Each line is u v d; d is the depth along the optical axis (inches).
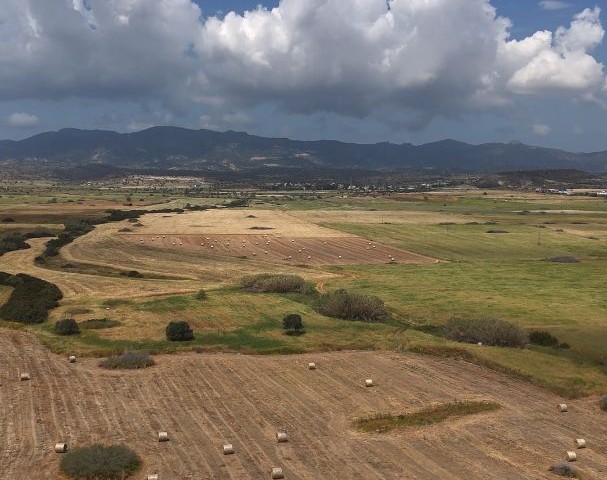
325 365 1724.9
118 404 1379.2
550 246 4690.0
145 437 1194.0
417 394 1485.0
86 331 2057.1
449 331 2095.2
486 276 3312.0
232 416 1317.7
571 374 1641.2
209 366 1694.1
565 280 3181.6
